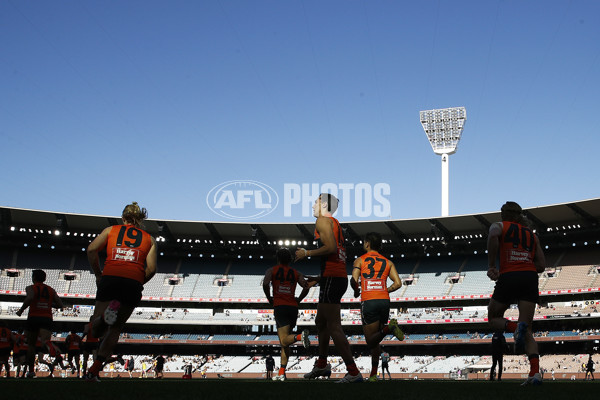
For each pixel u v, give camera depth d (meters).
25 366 16.38
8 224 61.22
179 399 3.95
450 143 72.94
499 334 19.47
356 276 10.49
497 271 7.65
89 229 63.69
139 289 7.37
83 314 61.12
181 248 70.12
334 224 8.58
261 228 64.44
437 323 59.59
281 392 4.86
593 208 55.19
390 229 63.06
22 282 61.75
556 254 64.12
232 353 62.88
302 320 64.19
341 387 5.94
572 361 52.56
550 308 58.28
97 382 6.98
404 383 7.87
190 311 65.44
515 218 7.87
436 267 67.12
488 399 4.18
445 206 71.94
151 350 62.97
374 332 10.35
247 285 66.75
